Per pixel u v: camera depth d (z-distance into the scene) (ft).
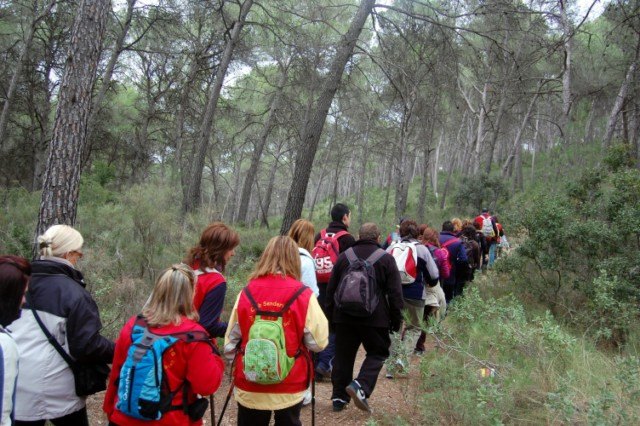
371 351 14.65
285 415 9.93
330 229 18.06
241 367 9.94
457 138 143.95
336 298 14.02
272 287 10.14
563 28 52.80
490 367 15.65
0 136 54.85
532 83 89.81
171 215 27.55
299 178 35.04
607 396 11.56
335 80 35.63
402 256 18.30
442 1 39.40
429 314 20.92
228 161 131.34
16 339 8.77
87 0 19.94
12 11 60.44
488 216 41.63
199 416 8.57
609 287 21.21
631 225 23.57
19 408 8.66
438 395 13.84
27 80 67.62
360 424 14.40
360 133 101.76
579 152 56.03
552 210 26.11
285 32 52.85
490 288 29.96
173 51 66.18
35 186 71.46
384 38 40.83
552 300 26.20
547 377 14.87
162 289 8.53
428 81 48.91
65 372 9.07
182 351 8.21
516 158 130.72
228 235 11.49
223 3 51.29
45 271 9.30
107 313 17.99
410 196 162.71
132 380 7.88
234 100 85.71
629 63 61.21
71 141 19.70
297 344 9.96
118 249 24.72
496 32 39.81
